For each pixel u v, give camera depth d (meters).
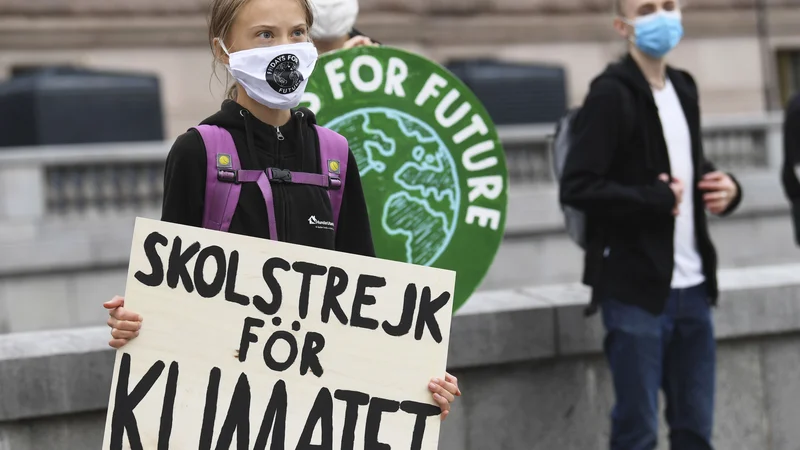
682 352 5.46
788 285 6.29
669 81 5.48
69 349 5.05
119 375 3.56
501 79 21.77
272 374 3.62
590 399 6.02
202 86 25.89
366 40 5.32
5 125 18.42
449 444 5.77
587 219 5.43
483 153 5.21
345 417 3.64
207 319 3.60
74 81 18.44
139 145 18.81
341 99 5.04
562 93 22.19
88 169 15.12
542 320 5.81
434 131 5.16
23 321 14.33
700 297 5.43
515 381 5.88
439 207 5.18
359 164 5.09
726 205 5.43
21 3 24.55
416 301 3.69
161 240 3.59
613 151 5.26
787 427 6.39
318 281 3.65
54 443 5.03
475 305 5.86
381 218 5.13
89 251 14.61
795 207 7.07
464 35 28.22
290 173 3.67
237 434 3.59
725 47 30.20
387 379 3.67
